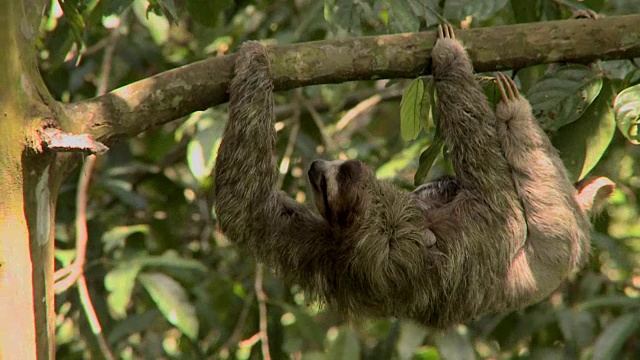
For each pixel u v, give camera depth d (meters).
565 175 10.00
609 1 13.34
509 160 9.89
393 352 14.51
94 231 14.51
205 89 9.16
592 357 12.96
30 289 7.38
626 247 15.99
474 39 9.42
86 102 8.48
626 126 9.16
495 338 14.39
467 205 9.96
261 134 9.50
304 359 13.63
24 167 7.27
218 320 13.56
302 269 10.24
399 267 9.67
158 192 16.30
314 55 9.20
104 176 15.12
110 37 15.13
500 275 9.92
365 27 11.82
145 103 8.74
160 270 13.71
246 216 9.84
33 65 7.57
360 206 9.66
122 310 11.70
